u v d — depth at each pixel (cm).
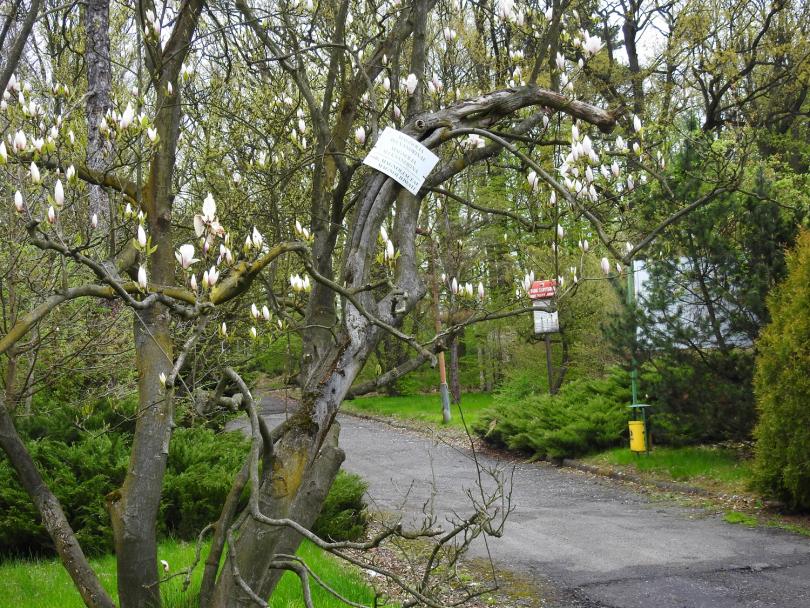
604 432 1535
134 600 400
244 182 754
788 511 1044
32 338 645
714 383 1290
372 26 803
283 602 592
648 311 1342
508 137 445
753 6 1884
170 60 464
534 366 2172
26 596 622
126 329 735
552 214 476
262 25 615
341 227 499
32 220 287
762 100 1991
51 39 1161
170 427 313
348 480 924
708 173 1250
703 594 716
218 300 340
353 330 356
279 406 1967
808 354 1002
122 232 713
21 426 914
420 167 380
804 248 1051
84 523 809
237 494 339
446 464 1578
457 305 475
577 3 612
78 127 664
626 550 888
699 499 1159
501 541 938
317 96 911
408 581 721
